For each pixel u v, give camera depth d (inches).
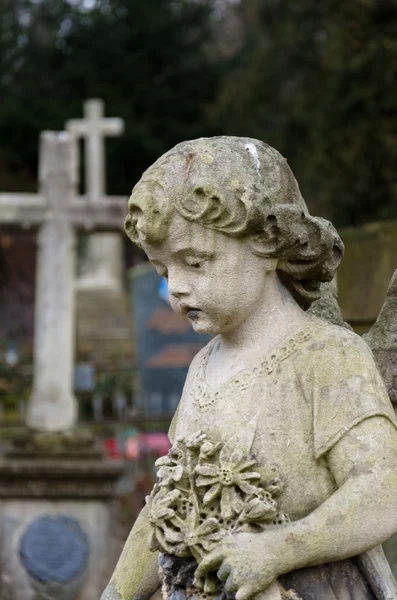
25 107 1096.8
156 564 86.2
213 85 1135.6
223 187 77.2
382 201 641.6
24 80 1143.0
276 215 77.7
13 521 309.3
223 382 80.6
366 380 76.7
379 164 636.7
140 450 459.2
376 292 174.4
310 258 80.9
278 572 72.8
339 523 73.4
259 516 74.0
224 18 1258.0
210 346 86.1
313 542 73.0
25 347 800.3
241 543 73.2
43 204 348.5
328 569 77.3
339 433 75.4
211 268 78.6
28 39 1155.9
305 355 78.5
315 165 663.8
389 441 75.4
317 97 759.1
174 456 79.5
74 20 1155.9
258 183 77.7
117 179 1101.1
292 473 76.3
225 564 72.7
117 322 805.9
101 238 870.4
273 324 81.0
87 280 872.3
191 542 75.0
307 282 83.6
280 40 874.1
